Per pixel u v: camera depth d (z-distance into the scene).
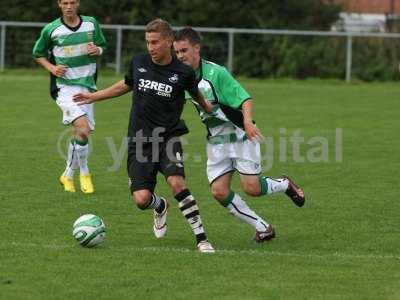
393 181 34.12
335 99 64.62
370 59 80.25
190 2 89.44
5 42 80.81
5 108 55.66
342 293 18.61
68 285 18.84
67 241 23.39
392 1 110.19
